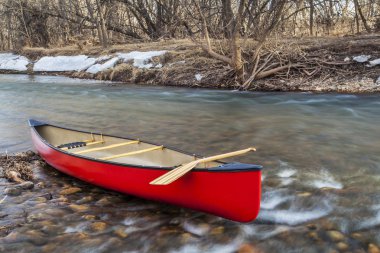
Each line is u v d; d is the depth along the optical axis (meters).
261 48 15.37
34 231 4.61
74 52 24.03
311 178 6.23
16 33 32.84
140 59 18.59
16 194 5.67
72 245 4.38
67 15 31.36
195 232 4.66
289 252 4.28
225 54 16.58
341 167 6.79
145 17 27.42
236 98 13.38
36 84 18.55
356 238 4.50
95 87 16.92
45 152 6.80
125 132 9.54
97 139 7.26
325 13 21.88
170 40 22.95
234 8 18.14
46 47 30.16
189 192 4.85
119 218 4.99
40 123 7.86
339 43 15.30
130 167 5.27
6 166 6.84
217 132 9.37
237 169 4.36
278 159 7.28
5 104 13.60
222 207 4.63
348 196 5.50
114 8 28.33
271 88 14.16
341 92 13.06
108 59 20.55
